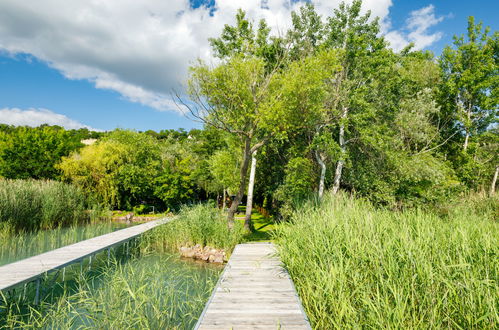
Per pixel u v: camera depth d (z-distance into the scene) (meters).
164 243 12.98
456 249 4.88
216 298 5.16
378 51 16.41
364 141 15.74
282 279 6.23
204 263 10.36
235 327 4.07
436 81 25.55
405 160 16.12
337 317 4.29
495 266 4.30
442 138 25.59
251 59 12.31
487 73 22.98
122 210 24.89
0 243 11.77
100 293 5.97
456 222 7.21
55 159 23.20
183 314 5.71
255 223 19.98
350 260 5.20
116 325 5.02
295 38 16.83
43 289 6.94
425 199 15.38
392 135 17.86
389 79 16.92
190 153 34.66
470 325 3.65
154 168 26.84
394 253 4.96
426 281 4.16
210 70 11.91
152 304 5.54
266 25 16.80
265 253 8.81
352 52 15.91
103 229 16.48
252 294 5.36
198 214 12.90
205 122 12.47
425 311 3.88
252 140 15.01
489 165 26.00
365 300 4.04
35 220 15.15
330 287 4.60
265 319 4.34
